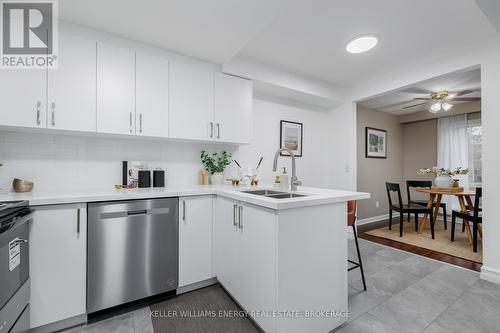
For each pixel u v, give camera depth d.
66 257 1.46
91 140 2.05
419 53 2.55
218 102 2.38
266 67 2.77
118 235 1.62
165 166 2.39
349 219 2.01
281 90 3.07
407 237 3.57
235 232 1.69
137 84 1.95
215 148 2.71
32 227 1.36
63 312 1.45
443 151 4.84
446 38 2.25
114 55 1.86
